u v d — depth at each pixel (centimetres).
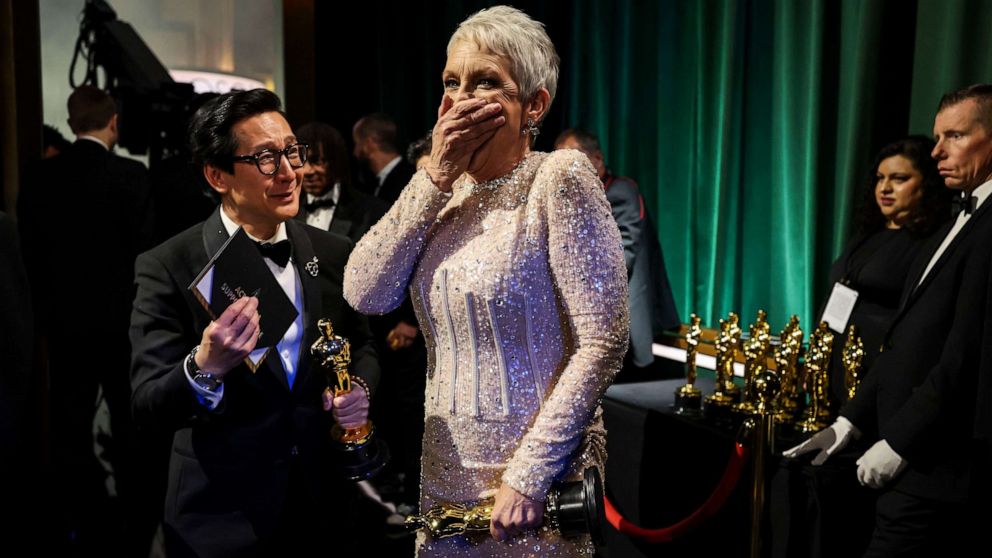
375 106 613
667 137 406
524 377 143
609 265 137
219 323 160
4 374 224
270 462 183
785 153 346
